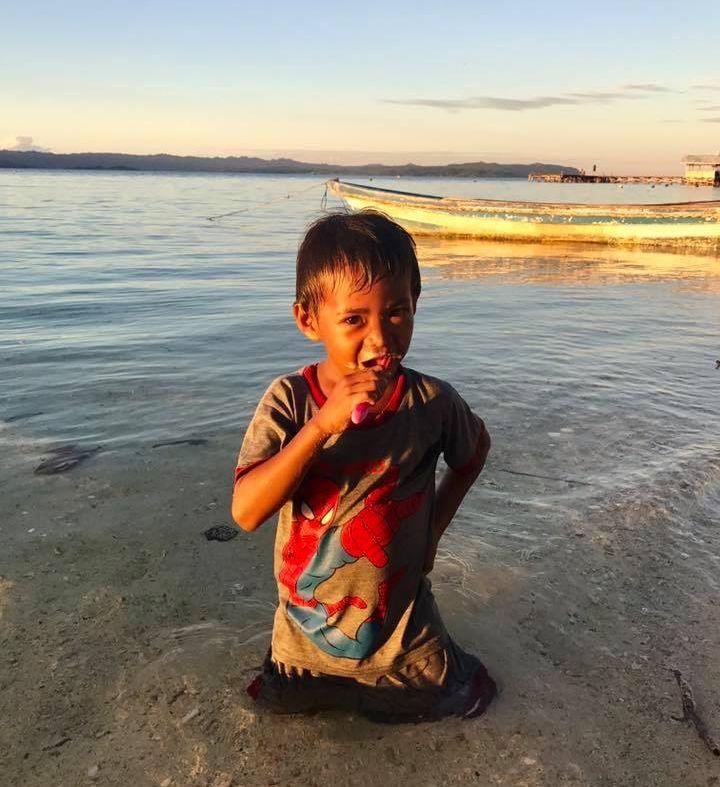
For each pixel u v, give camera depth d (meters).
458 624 1.18
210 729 0.96
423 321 3.67
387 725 0.97
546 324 3.61
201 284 4.95
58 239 8.11
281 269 5.83
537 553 1.40
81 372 2.67
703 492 1.67
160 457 1.86
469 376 2.61
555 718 0.98
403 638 0.95
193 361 2.83
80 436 2.01
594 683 1.05
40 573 1.31
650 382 2.56
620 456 1.88
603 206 7.96
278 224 11.21
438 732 0.96
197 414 2.20
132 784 0.87
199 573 1.33
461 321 3.68
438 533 1.05
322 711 0.99
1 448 1.92
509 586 1.29
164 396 2.38
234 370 2.69
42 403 2.30
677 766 0.91
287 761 0.91
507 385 2.50
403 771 0.90
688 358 2.93
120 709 0.99
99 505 1.59
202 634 1.15
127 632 1.15
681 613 1.22
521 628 1.17
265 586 1.29
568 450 1.91
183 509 1.57
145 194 24.44
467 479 1.03
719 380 2.60
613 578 1.32
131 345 3.10
